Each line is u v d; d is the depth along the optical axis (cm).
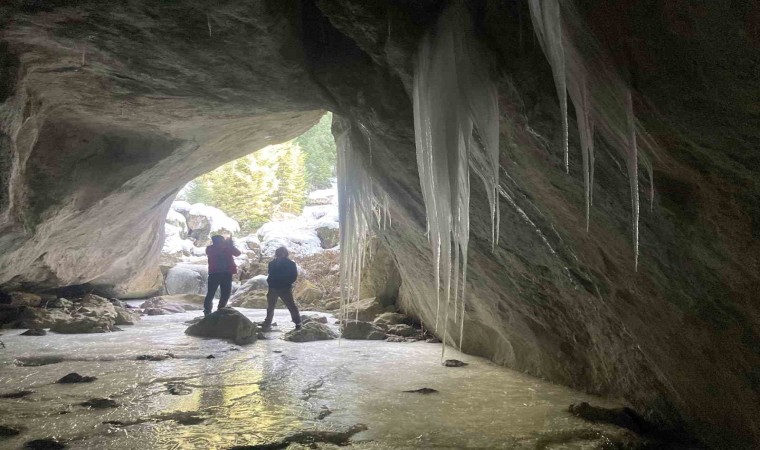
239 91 548
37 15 399
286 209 3209
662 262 306
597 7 218
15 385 505
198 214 2705
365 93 474
